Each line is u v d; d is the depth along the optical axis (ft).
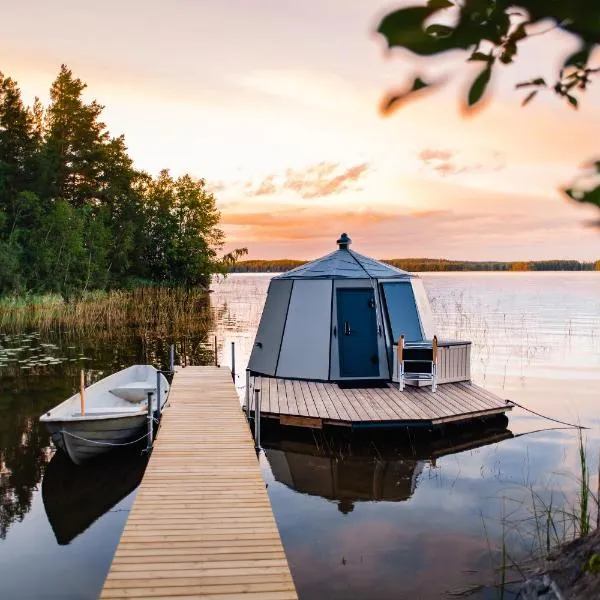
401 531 23.22
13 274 122.83
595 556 14.98
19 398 45.52
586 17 1.81
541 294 189.37
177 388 42.29
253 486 22.57
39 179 158.20
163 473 24.00
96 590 19.34
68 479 29.81
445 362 42.98
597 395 47.75
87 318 97.30
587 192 1.84
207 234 184.75
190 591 14.76
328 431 36.19
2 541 23.07
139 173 193.67
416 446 34.14
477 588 18.47
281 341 46.09
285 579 15.46
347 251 49.75
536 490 27.48
